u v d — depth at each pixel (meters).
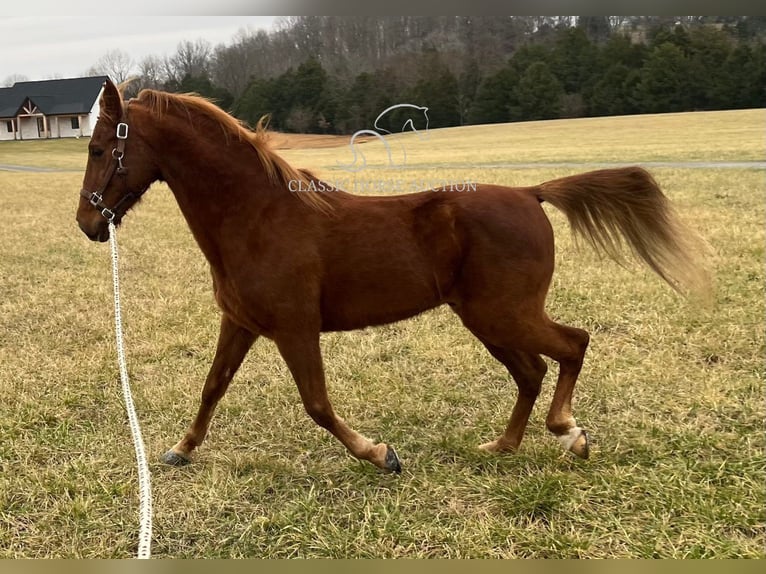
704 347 4.31
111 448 3.32
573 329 3.07
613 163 17.05
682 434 3.23
